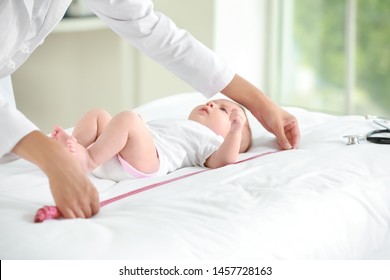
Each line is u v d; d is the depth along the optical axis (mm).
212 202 1379
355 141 1866
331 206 1442
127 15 1772
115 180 1670
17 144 1289
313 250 1349
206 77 1856
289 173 1575
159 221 1261
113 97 3693
